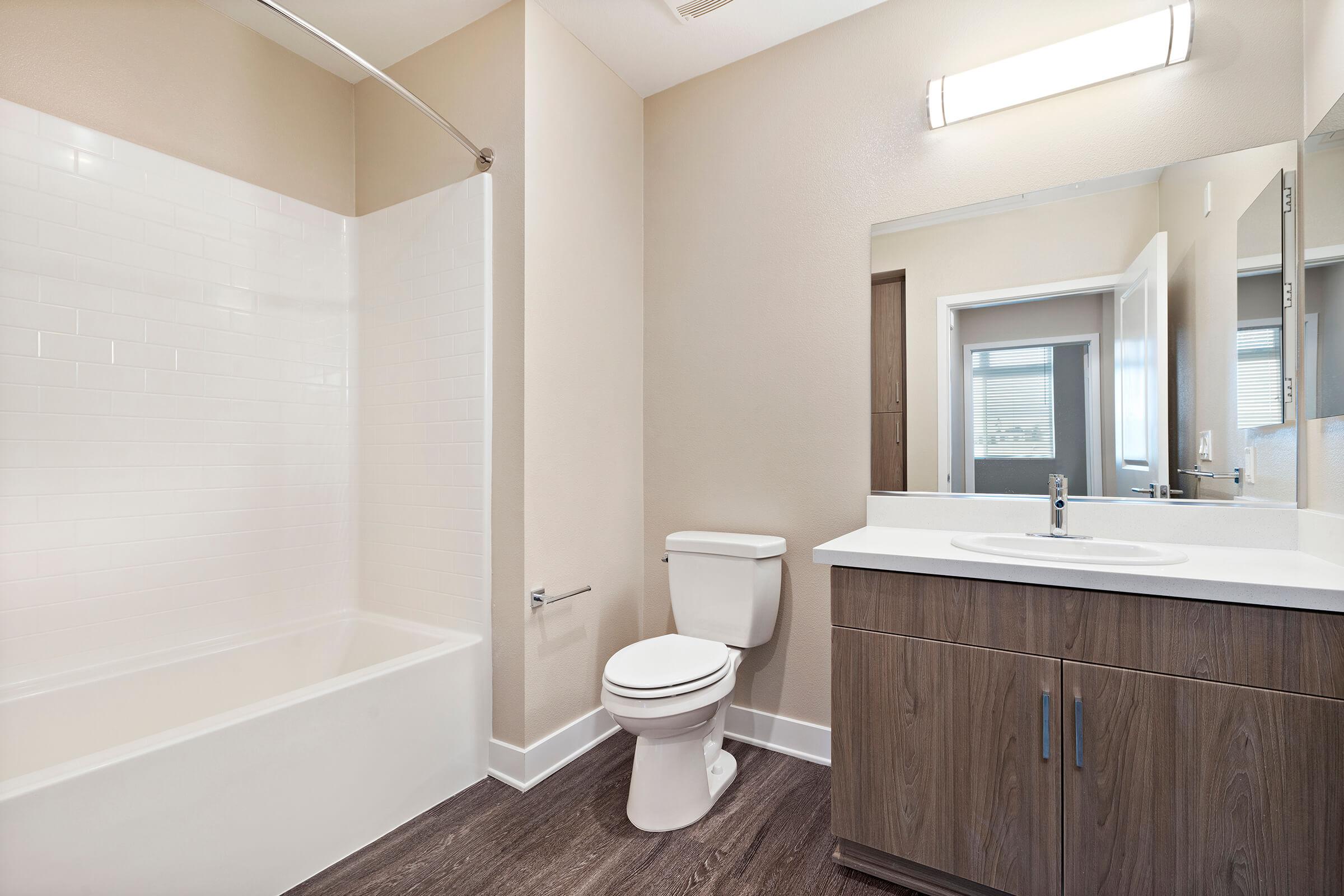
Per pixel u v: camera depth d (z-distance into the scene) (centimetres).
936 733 147
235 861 145
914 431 206
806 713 224
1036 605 137
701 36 226
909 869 156
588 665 232
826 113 222
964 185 198
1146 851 126
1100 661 130
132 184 193
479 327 215
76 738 170
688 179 252
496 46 213
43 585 174
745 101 239
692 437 249
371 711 175
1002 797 140
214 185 214
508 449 209
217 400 214
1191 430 167
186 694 194
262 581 225
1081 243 182
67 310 179
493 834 178
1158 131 172
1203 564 137
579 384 228
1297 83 156
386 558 244
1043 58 176
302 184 243
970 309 198
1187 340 167
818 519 222
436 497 227
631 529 254
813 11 213
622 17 216
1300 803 114
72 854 121
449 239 224
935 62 203
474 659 207
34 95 176
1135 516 173
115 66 192
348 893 153
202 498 209
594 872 162
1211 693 121
